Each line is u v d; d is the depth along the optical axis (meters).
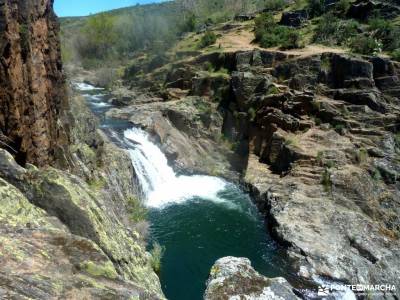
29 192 13.09
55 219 12.51
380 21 47.28
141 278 13.62
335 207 26.30
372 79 36.66
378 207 26.84
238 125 40.78
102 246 12.64
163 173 35.12
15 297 7.74
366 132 32.69
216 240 25.03
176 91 50.75
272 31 56.94
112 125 37.34
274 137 35.12
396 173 28.78
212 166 38.59
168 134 39.56
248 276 15.74
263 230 26.38
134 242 15.06
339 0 60.62
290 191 28.56
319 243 23.00
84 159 23.30
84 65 85.25
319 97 38.12
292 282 20.92
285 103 37.31
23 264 9.07
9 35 14.19
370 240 23.44
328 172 28.94
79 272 9.57
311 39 52.94
